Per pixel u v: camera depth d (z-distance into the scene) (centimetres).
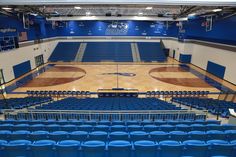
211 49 2116
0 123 672
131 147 414
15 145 409
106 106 973
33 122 681
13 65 1894
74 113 810
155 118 834
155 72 2197
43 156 418
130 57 2831
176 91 1512
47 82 1823
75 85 1736
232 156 419
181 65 2578
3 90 1595
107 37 3045
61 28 3027
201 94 1481
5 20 1744
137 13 2120
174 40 2972
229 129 596
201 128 591
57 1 852
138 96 1491
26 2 845
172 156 420
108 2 833
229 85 1738
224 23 1812
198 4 831
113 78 1950
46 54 2719
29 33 2231
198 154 418
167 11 1897
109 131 591
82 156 418
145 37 3062
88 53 2886
